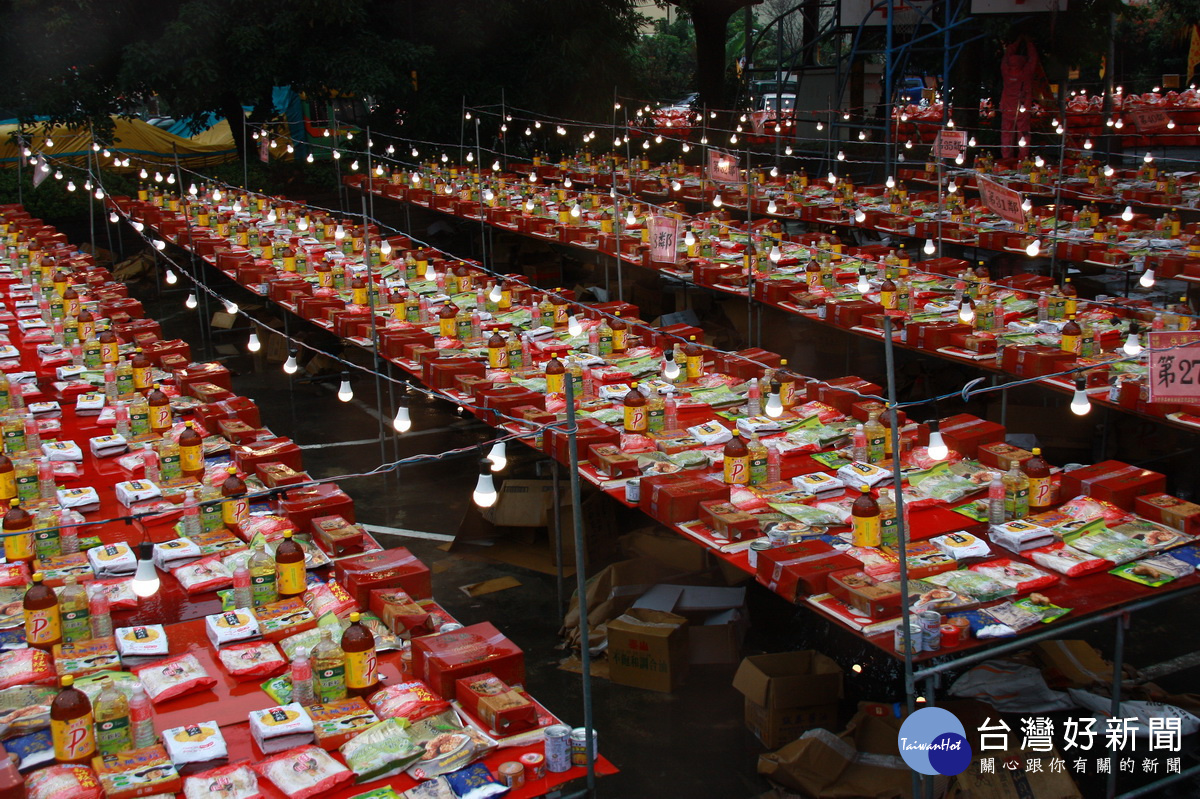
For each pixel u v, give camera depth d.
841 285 14.09
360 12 27.14
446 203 22.58
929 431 8.38
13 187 25.33
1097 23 28.16
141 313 13.44
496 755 5.07
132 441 9.02
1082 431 10.95
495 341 10.92
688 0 34.22
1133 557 6.58
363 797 4.75
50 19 25.67
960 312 11.60
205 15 26.11
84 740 4.90
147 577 5.71
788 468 8.09
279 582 6.47
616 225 13.54
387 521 10.91
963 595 6.15
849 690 7.56
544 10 31.25
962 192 21.20
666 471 8.09
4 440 8.71
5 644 5.84
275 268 16.25
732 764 6.86
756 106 43.19
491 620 8.83
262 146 24.52
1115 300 12.46
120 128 29.83
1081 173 23.08
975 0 25.69
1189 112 32.75
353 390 15.48
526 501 9.89
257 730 5.03
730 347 15.38
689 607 8.23
